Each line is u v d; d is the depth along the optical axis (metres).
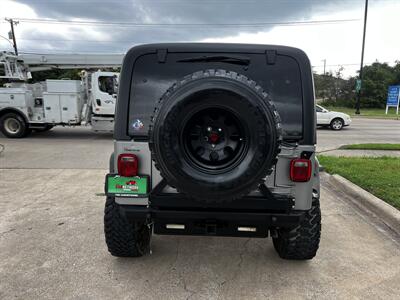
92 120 13.54
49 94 13.52
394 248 3.97
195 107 2.55
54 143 12.41
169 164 2.59
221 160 2.66
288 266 3.51
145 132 2.92
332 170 7.48
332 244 4.05
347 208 5.35
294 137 2.88
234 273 3.36
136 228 3.35
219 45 2.93
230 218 2.87
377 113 36.81
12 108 13.60
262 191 2.85
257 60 2.92
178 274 3.33
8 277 3.24
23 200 5.62
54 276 3.26
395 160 8.72
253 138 2.56
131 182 2.93
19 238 4.11
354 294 3.04
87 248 3.85
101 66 15.01
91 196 5.88
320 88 57.69
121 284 3.14
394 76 57.03
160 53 2.93
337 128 18.41
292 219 2.87
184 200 2.86
